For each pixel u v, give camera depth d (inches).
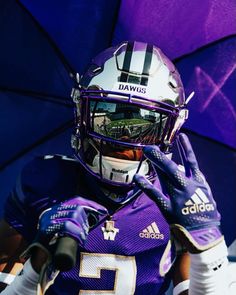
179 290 69.6
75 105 72.1
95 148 67.4
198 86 94.7
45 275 58.7
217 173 96.5
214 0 93.0
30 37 93.4
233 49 94.2
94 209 61.3
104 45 94.3
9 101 94.6
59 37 93.7
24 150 94.7
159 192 60.4
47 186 68.9
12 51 93.6
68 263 54.6
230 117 95.4
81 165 69.7
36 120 95.0
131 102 67.0
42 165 70.6
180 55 94.0
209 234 60.9
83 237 57.2
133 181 63.1
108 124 67.0
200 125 95.5
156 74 69.1
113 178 67.0
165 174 60.7
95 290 66.5
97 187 68.1
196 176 61.9
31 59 93.9
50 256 56.9
